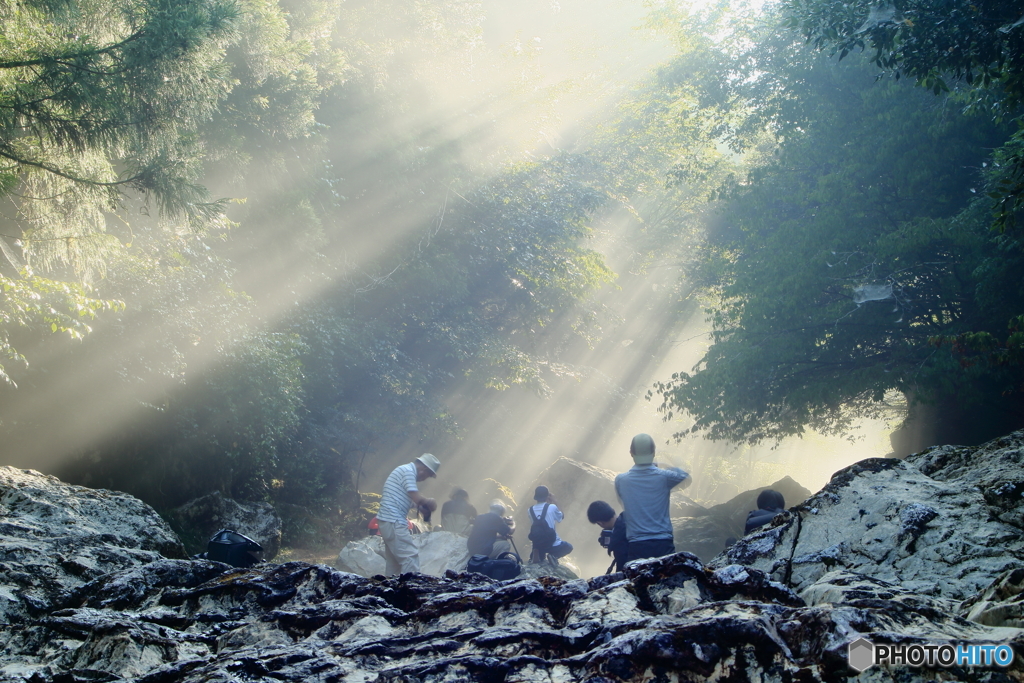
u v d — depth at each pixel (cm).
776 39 2323
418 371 2102
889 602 273
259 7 1286
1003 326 1608
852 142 2048
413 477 784
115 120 841
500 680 269
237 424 1339
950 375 1623
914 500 388
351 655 303
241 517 1303
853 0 896
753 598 318
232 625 390
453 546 962
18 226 975
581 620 319
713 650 253
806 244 1928
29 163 840
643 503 596
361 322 1980
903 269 1789
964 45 828
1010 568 328
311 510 1705
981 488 385
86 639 365
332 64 1875
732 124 2725
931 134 1716
